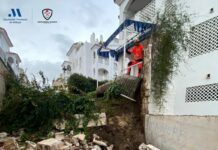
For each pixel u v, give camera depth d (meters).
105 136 11.12
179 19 11.48
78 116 11.49
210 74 9.45
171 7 12.16
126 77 13.45
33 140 10.54
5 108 11.63
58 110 11.47
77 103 11.83
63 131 11.16
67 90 13.90
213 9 9.81
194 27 10.59
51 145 9.05
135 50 13.80
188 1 11.24
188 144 9.02
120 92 13.02
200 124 8.59
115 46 19.02
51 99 11.63
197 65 10.08
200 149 8.46
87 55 40.16
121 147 10.86
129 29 15.87
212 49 9.55
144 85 12.19
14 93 12.16
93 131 11.27
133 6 18.16
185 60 10.67
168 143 10.02
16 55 28.69
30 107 11.59
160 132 10.59
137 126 11.94
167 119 10.24
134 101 12.69
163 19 12.32
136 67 14.60
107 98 13.03
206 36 9.91
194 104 9.84
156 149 10.05
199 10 10.53
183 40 10.94
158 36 12.10
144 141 11.47
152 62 11.89
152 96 11.64
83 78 26.20
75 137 10.18
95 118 11.54
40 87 12.54
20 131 11.16
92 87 25.59
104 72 38.78
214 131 7.98
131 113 12.35
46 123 11.36
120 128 11.66
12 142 9.49
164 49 11.47
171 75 11.05
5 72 14.05
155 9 14.26
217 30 9.47
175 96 10.76
